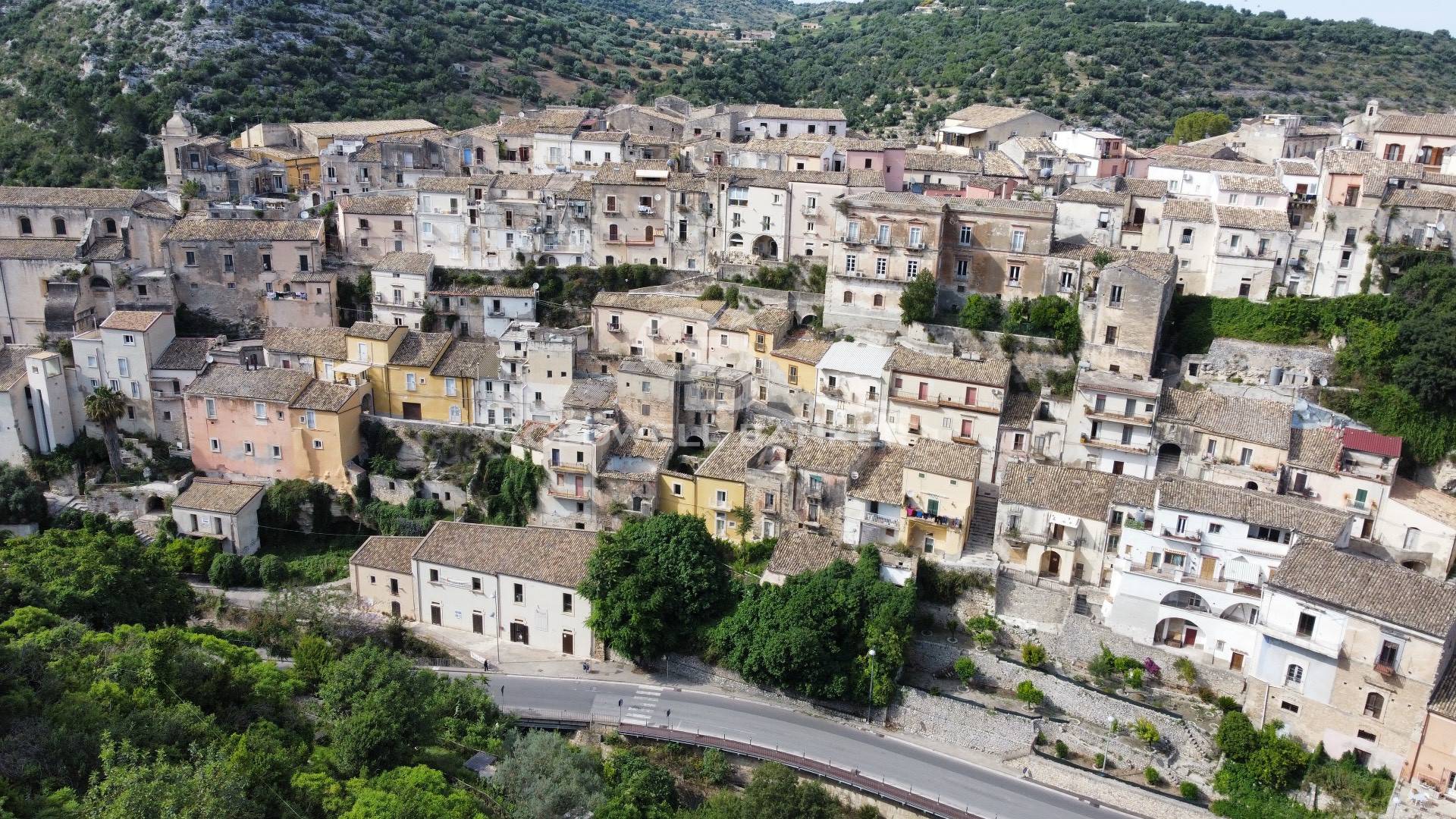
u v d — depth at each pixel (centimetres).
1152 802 8012
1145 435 10212
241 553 11794
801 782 7975
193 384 12475
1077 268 11838
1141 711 8500
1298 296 11656
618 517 11175
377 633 10312
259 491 12125
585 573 10169
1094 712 8688
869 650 9112
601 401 11919
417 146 17112
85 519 12094
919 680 9350
